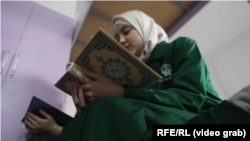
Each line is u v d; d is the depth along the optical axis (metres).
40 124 0.83
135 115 0.41
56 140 0.77
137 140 0.37
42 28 1.51
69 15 1.81
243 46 2.15
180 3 1.54
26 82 1.19
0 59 1.17
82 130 0.45
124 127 0.40
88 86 0.56
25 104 1.12
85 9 1.70
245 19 1.99
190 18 1.68
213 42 2.30
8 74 1.15
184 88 0.56
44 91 1.24
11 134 1.00
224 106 0.33
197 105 0.53
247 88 0.35
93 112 0.45
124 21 1.00
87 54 0.57
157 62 0.80
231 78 2.17
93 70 0.61
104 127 0.41
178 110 0.47
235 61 2.18
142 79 0.57
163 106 0.48
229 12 1.89
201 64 0.64
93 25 1.65
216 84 2.28
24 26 1.41
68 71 0.60
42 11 1.61
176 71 0.69
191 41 0.77
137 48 0.95
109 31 1.73
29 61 1.28
